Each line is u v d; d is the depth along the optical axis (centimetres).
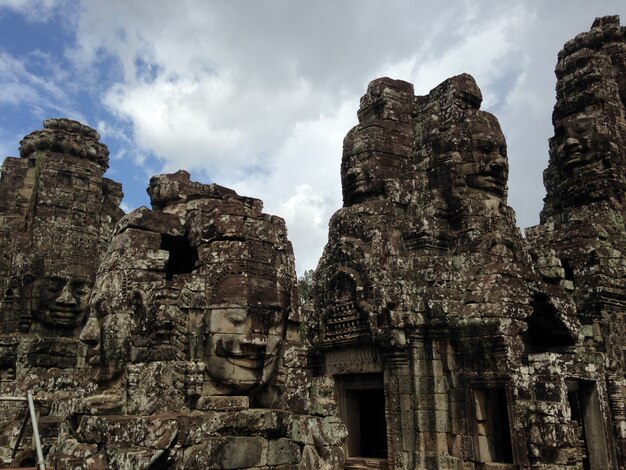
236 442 651
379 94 1631
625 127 1742
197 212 803
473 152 1463
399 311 1323
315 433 723
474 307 1218
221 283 729
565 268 1547
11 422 1075
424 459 1245
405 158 1580
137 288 768
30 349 1405
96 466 625
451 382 1262
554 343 1354
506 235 1354
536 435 1070
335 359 1485
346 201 1609
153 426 604
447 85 1562
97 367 778
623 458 1220
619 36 1839
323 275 1526
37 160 1647
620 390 1280
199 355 716
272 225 797
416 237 1422
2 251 1602
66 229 1565
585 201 1678
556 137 1809
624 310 1493
